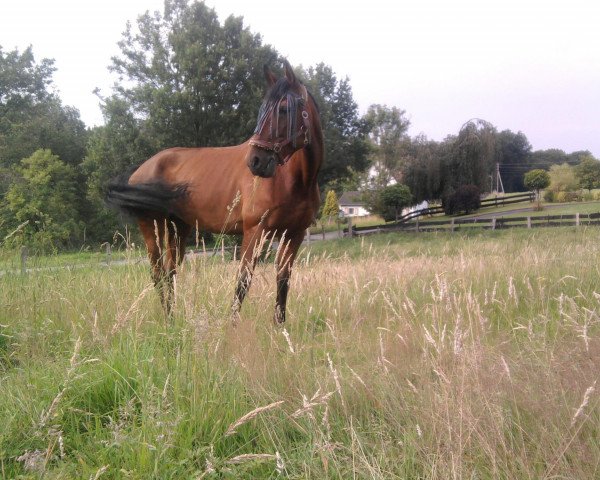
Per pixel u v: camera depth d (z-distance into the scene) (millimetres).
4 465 2205
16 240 5602
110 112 29703
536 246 10898
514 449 2248
